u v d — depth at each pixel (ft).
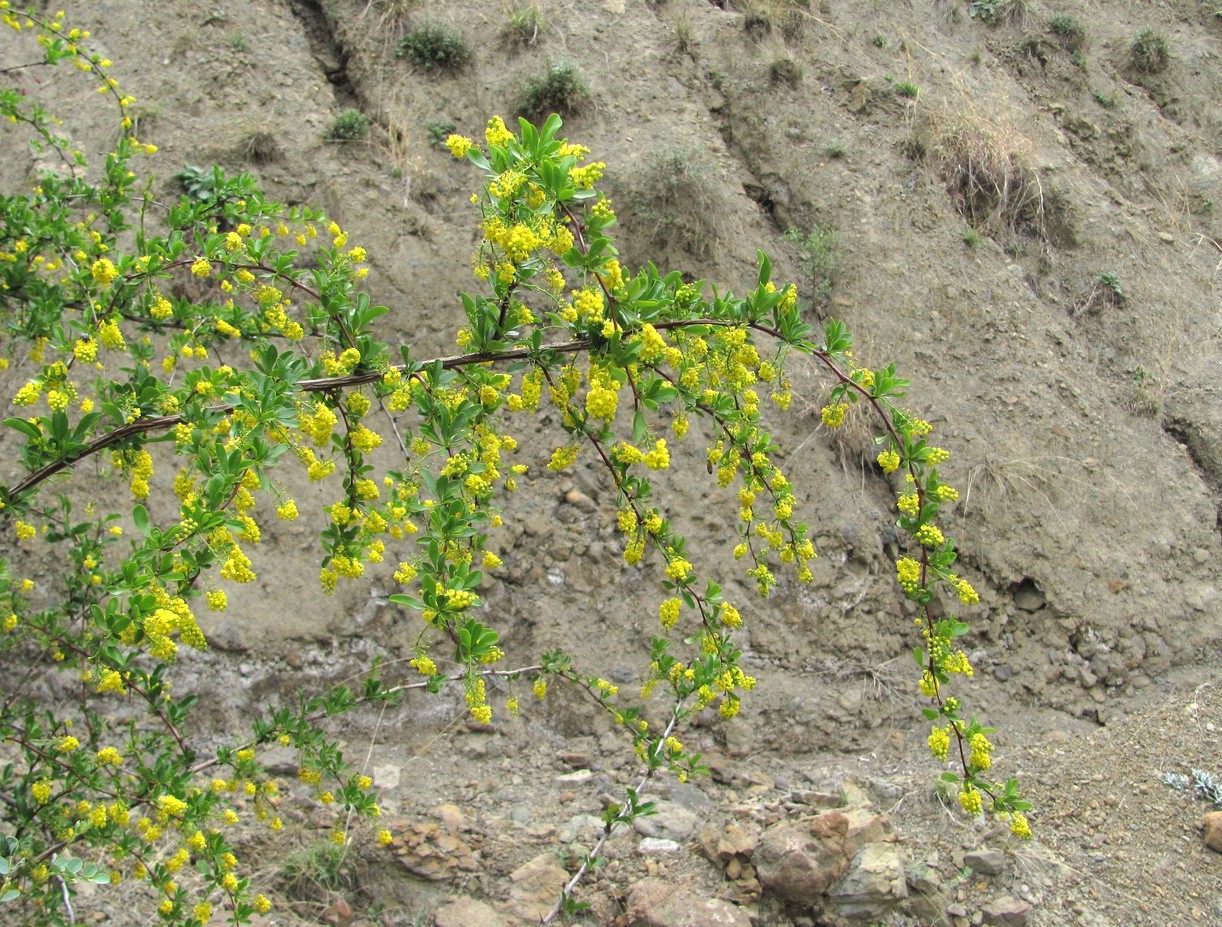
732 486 15.78
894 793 12.75
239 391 8.11
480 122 19.38
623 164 18.60
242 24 19.90
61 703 13.56
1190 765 13.14
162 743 11.41
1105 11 25.93
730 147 20.26
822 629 14.94
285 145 18.35
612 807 11.41
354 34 20.17
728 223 18.49
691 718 13.85
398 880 11.45
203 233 14.89
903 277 18.62
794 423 16.56
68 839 9.26
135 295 11.56
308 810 12.28
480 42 20.29
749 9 21.53
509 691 14.17
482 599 14.88
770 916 11.01
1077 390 18.04
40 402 15.40
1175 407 18.71
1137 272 20.33
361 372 8.63
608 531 15.40
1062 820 12.33
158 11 19.62
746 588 15.05
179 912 9.53
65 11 19.93
